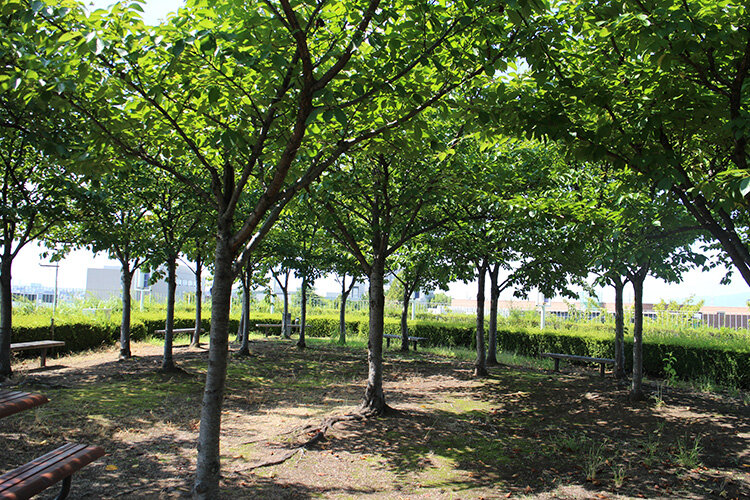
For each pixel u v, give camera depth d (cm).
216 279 361
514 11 331
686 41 339
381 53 369
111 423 614
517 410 782
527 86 474
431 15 348
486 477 495
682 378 1185
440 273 1304
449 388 961
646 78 399
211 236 915
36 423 587
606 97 394
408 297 1603
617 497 455
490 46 383
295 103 379
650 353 1255
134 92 391
